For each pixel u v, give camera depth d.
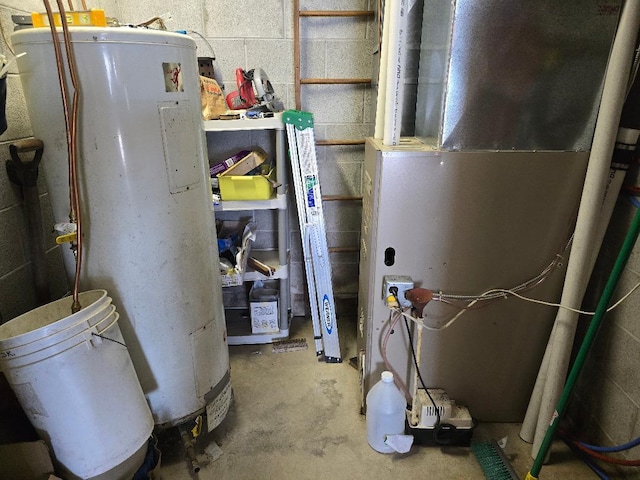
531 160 1.46
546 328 1.66
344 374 2.13
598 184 1.34
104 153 1.19
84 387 1.11
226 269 2.10
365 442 1.70
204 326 1.53
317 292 2.17
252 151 2.21
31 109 1.22
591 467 1.55
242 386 2.04
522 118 1.44
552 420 1.38
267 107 2.12
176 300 1.41
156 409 1.48
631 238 1.14
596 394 1.62
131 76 1.16
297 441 1.71
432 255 1.58
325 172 2.50
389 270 1.61
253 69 2.18
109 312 1.20
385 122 1.58
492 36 1.36
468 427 1.65
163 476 1.55
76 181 1.18
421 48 1.76
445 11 1.40
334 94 2.36
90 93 1.14
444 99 1.42
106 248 1.28
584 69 1.38
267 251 2.60
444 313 1.65
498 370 1.73
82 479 1.17
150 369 1.43
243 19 2.22
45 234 1.64
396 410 1.62
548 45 1.36
